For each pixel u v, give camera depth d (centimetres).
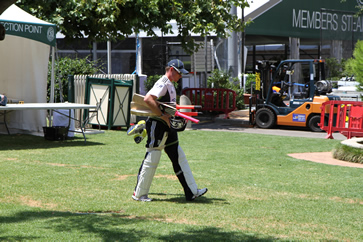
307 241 553
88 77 1877
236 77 3002
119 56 3172
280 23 3503
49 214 653
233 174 1000
